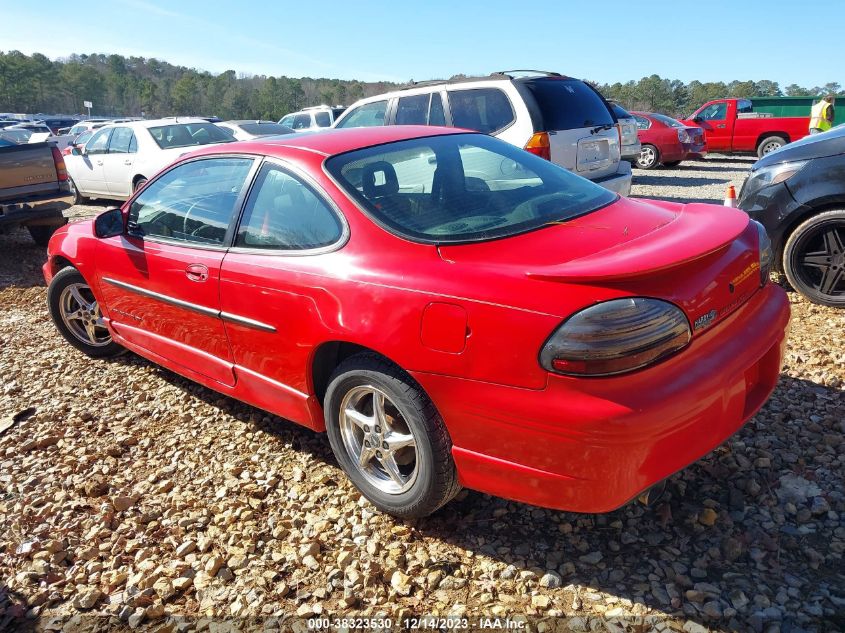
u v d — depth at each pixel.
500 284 2.23
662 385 2.09
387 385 2.51
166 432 3.70
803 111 18.61
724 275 2.37
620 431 2.03
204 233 3.42
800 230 4.77
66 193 8.73
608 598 2.27
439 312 2.31
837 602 2.17
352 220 2.74
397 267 2.50
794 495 2.70
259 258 3.04
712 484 2.81
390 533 2.69
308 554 2.59
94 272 4.21
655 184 13.49
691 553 2.44
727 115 17.75
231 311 3.18
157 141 11.16
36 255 8.88
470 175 3.07
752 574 2.32
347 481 3.08
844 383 3.55
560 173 3.26
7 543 2.85
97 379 4.49
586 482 2.12
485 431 2.28
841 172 4.56
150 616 2.37
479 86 7.22
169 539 2.77
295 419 3.15
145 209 3.91
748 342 2.40
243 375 3.31
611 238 2.48
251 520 2.85
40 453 3.57
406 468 2.79
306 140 3.24
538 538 2.59
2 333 5.64
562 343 2.07
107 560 2.69
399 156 3.08
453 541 2.62
